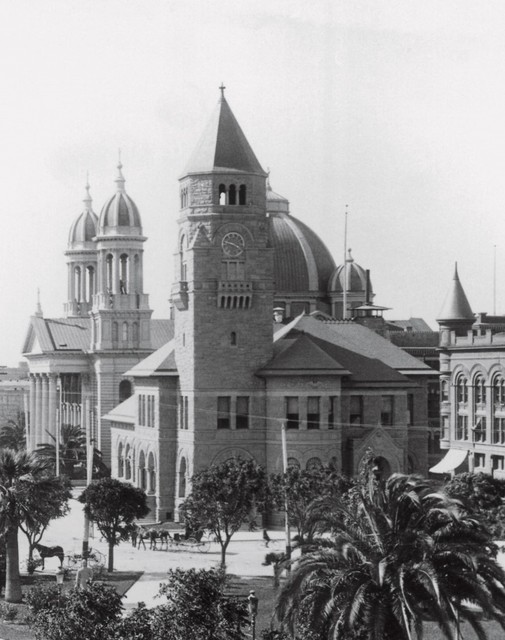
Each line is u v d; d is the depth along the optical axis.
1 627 86.56
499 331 179.88
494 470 157.50
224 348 144.25
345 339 155.12
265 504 113.38
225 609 69.38
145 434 157.50
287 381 142.50
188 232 145.88
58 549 108.81
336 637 59.62
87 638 70.69
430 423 193.25
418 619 59.50
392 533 62.41
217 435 143.75
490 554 64.62
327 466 129.38
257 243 145.00
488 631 81.44
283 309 198.50
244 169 144.75
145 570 109.62
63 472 190.62
